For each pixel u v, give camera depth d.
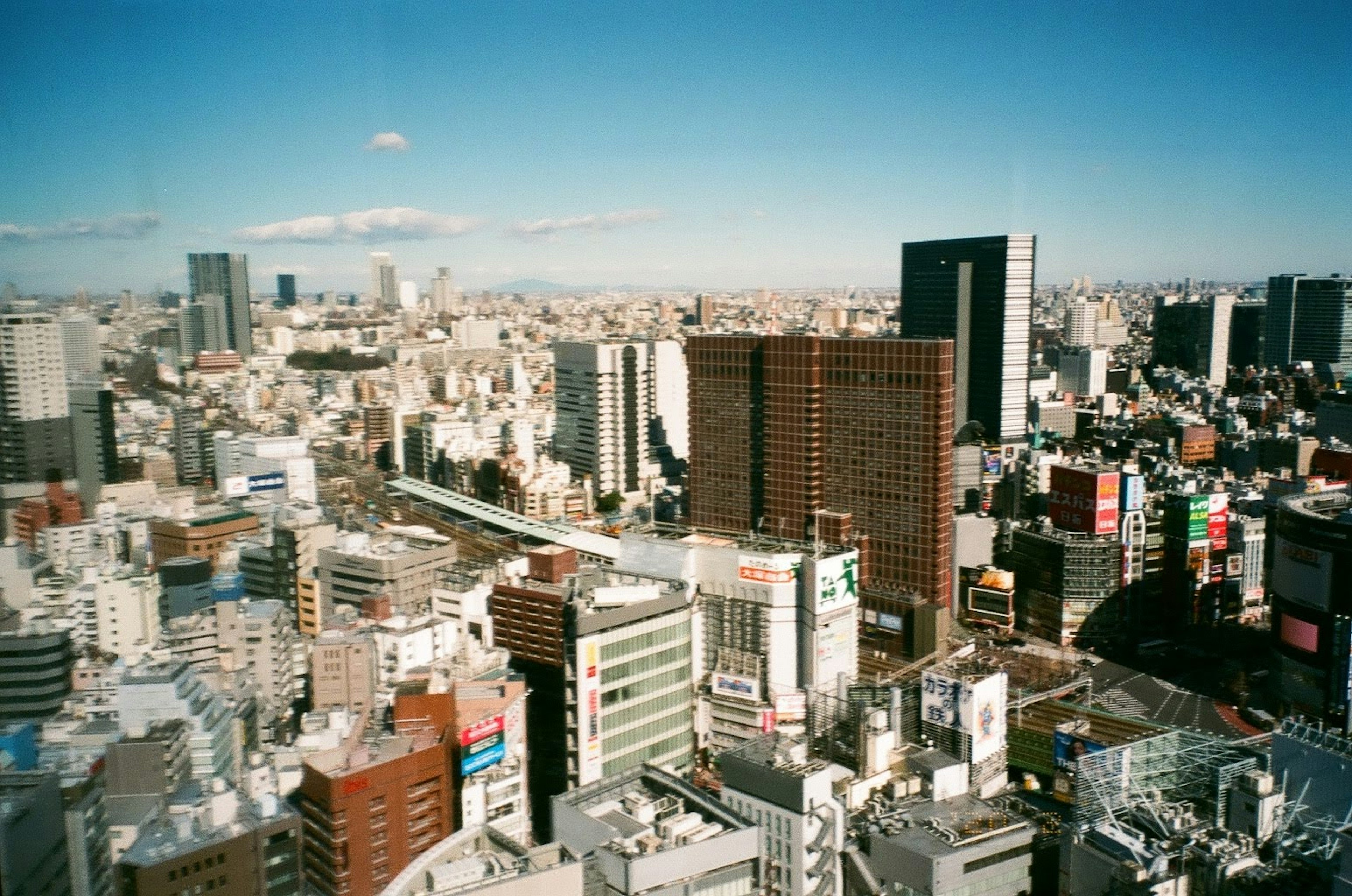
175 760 195.25
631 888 159.00
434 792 199.62
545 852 161.38
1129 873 173.50
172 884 164.62
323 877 191.88
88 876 165.88
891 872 190.50
